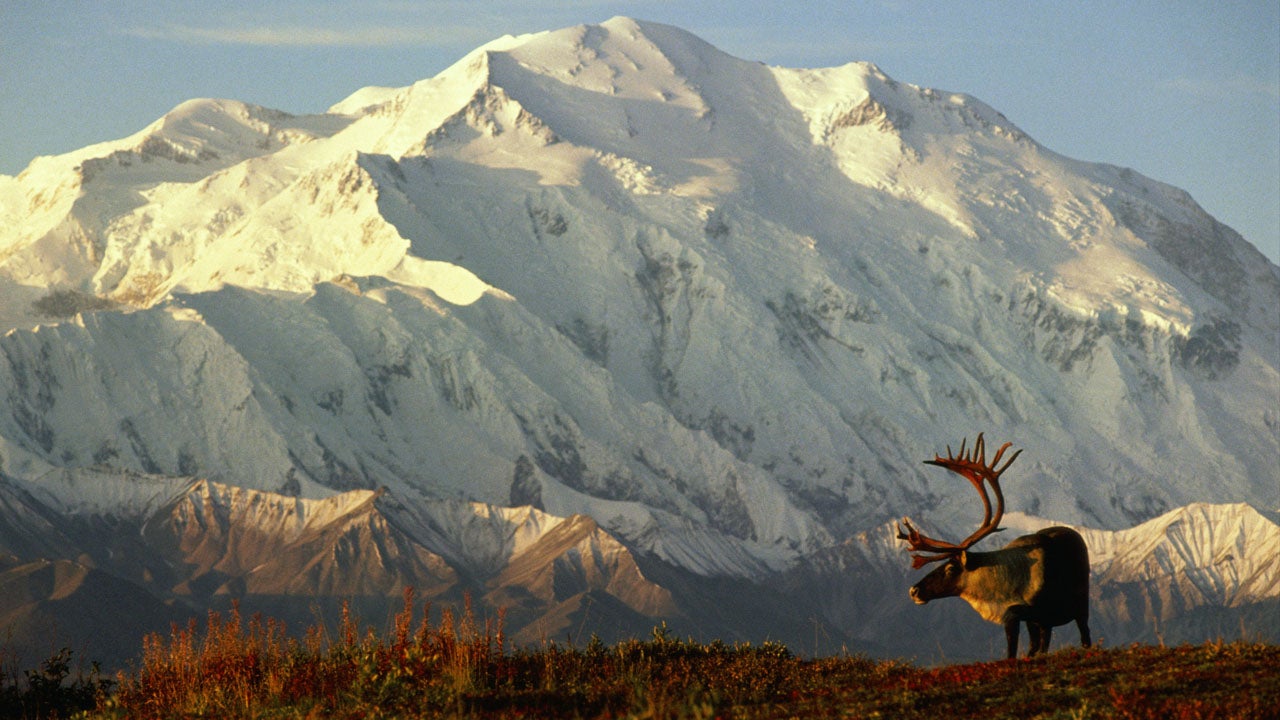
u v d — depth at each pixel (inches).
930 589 3533.5
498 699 3225.9
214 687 3454.7
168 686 3508.9
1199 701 2664.9
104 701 3597.4
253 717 3230.8
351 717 3137.3
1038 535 3481.8
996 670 3152.1
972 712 2810.0
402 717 3095.5
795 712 2938.0
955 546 3533.5
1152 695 2790.4
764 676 3447.3
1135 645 3312.0
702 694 3174.2
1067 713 2691.9
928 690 2999.5
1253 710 2591.0
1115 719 2628.0
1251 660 3004.4
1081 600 3430.1
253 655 3597.4
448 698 3186.5
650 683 3309.5
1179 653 3159.5
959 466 3599.9
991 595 3444.9
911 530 3612.2
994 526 3513.8
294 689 3432.6
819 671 3499.0
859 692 3070.9
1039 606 3408.0
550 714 3065.9
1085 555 3462.1
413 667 3314.5
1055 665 3149.6
